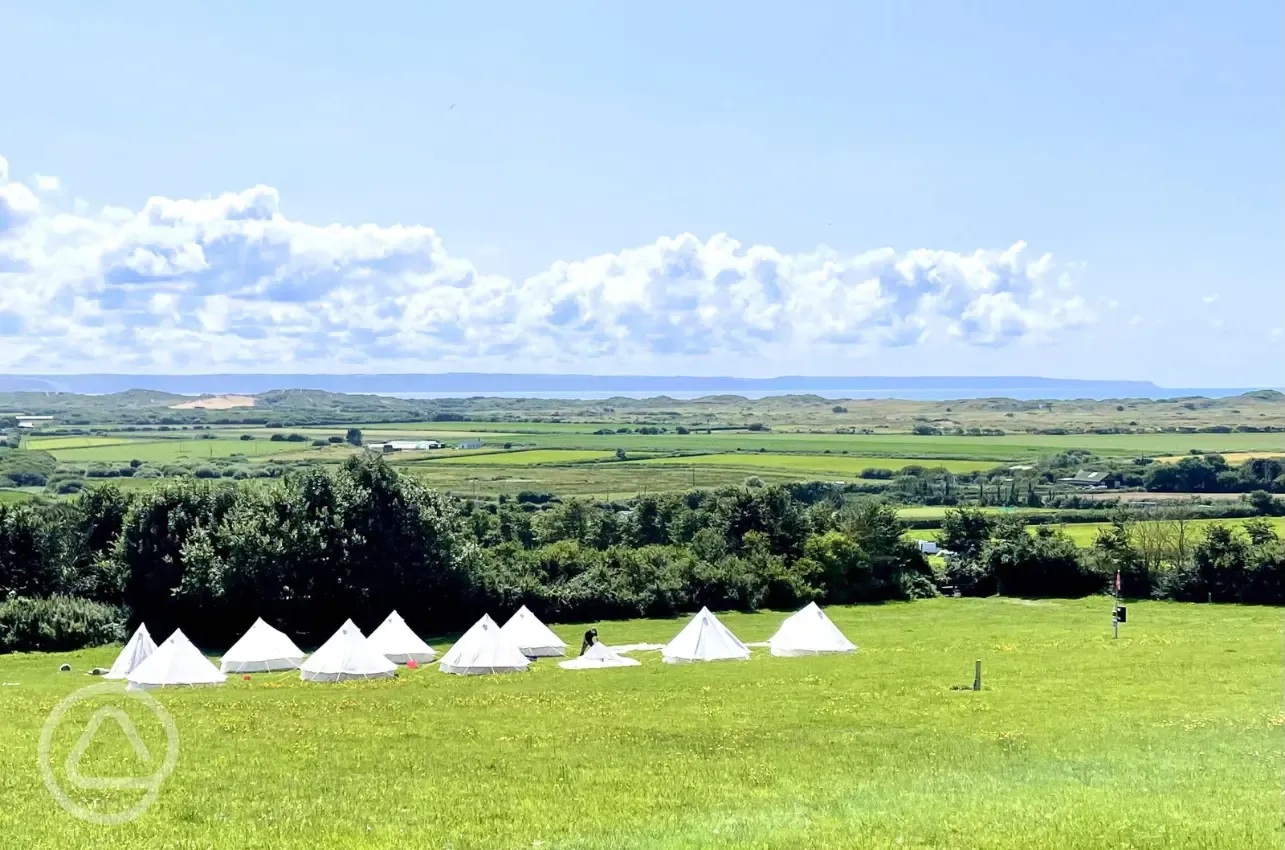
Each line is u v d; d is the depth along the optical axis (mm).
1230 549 82812
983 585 94188
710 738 30781
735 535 95812
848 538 89938
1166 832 19188
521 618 61906
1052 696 36938
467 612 74875
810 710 35375
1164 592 85750
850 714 34438
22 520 74812
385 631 58875
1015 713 33906
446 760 27719
